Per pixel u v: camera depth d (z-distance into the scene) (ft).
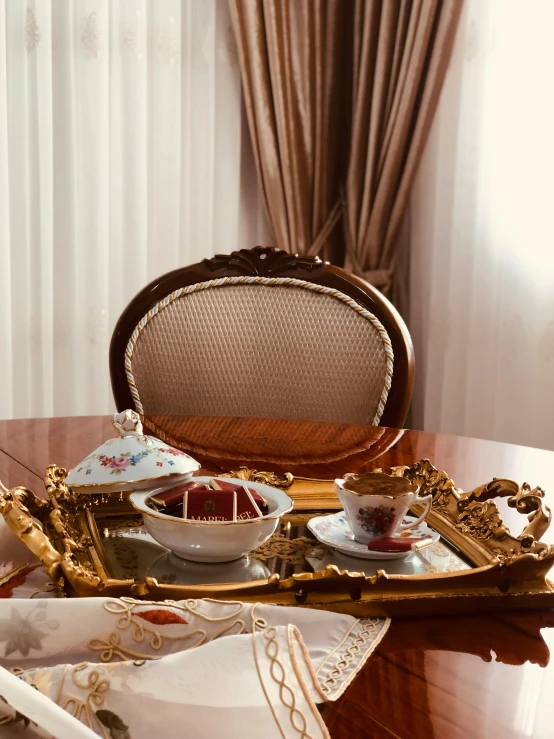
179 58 8.04
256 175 8.81
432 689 1.76
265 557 2.43
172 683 1.59
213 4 8.16
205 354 5.32
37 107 7.38
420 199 8.54
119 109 7.85
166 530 2.29
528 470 3.69
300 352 5.30
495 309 8.10
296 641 1.70
